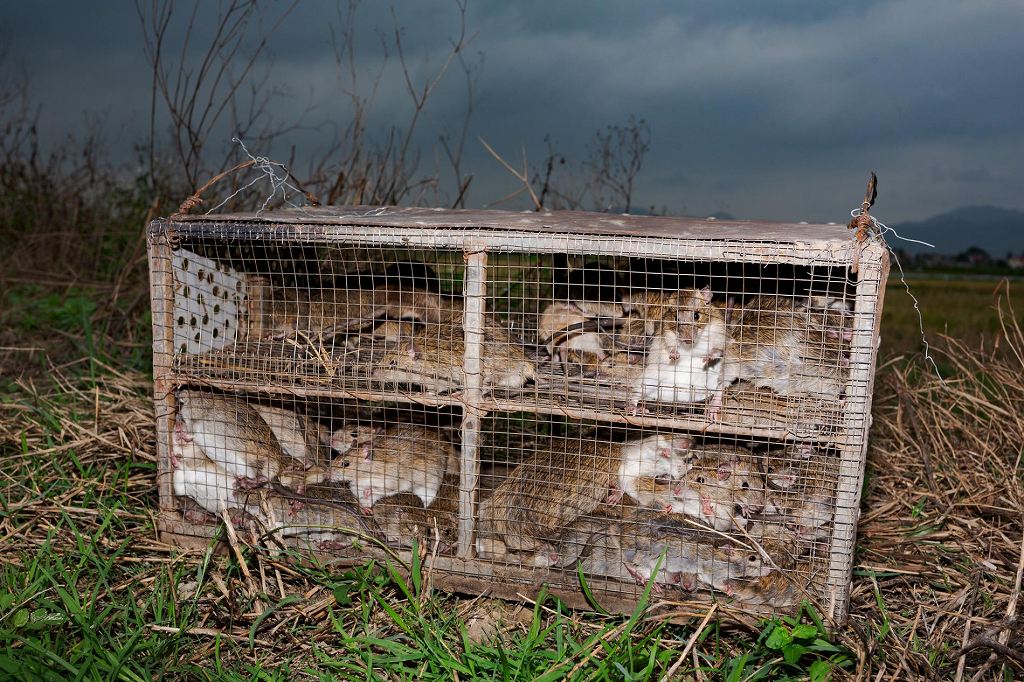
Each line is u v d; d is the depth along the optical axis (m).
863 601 0.88
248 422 0.94
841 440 0.78
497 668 0.74
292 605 0.84
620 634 0.77
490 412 0.91
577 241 0.80
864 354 0.76
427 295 1.01
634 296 0.99
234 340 1.00
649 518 0.89
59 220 2.10
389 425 0.99
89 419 1.15
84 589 0.84
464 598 0.88
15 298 1.71
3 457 1.04
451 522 0.93
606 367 0.92
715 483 0.89
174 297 0.91
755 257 0.77
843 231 0.85
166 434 0.92
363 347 0.94
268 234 0.86
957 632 0.83
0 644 0.74
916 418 1.19
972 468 1.10
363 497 0.92
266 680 0.73
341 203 1.46
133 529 0.95
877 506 1.05
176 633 0.77
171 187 2.00
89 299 1.65
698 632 0.76
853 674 0.77
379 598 0.80
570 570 0.87
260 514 0.92
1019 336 1.21
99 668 0.72
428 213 1.01
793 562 0.86
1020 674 0.77
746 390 0.87
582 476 0.91
